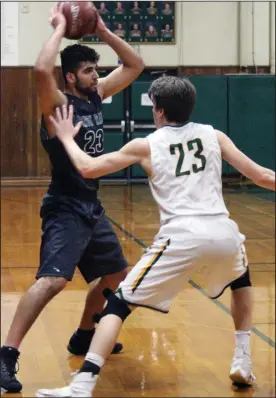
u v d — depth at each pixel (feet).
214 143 13.16
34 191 47.50
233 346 16.49
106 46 53.78
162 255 12.62
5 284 22.74
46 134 14.39
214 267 13.12
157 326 18.11
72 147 12.89
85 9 14.26
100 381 14.21
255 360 15.37
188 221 12.66
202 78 51.78
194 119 52.06
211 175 13.03
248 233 32.45
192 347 16.40
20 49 52.65
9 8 52.24
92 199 14.90
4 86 52.49
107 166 12.65
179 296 21.06
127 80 15.72
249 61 54.54
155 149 12.90
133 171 52.60
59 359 15.71
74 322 18.48
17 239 30.60
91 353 12.17
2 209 39.22
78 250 14.43
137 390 13.75
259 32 54.24
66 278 14.12
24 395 13.55
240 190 49.14
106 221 15.79
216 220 12.82
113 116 51.67
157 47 54.49
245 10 54.29
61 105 14.11
